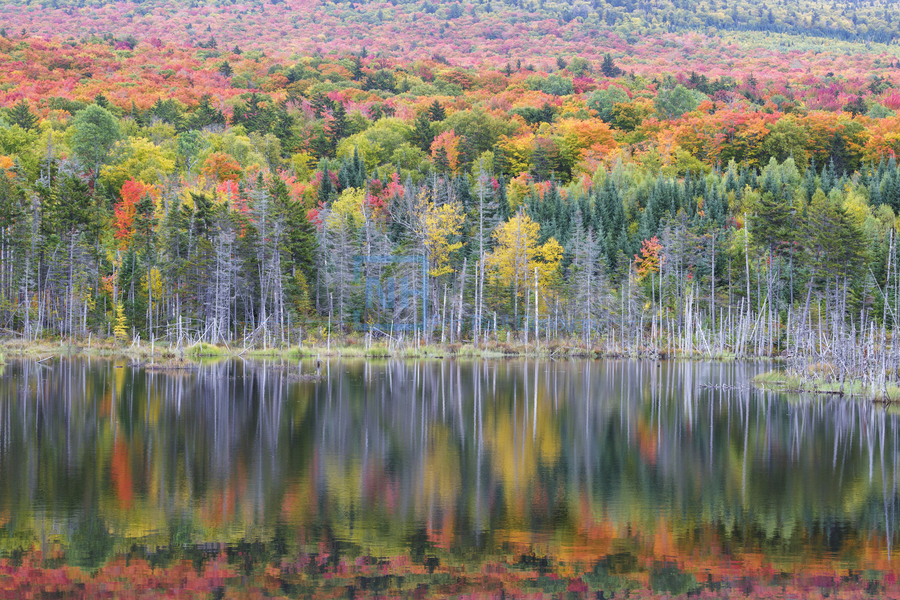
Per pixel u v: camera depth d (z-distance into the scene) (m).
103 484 24.28
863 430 35.56
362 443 31.58
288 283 88.31
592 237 110.25
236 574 17.48
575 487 24.78
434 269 97.69
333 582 17.19
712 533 20.44
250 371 59.94
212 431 33.66
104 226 111.00
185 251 89.75
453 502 22.97
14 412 37.72
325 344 84.06
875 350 52.50
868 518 21.78
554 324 99.12
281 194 95.12
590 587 17.16
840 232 75.75
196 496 23.22
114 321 84.94
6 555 18.33
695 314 96.25
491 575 17.67
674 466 27.91
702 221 115.06
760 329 88.44
